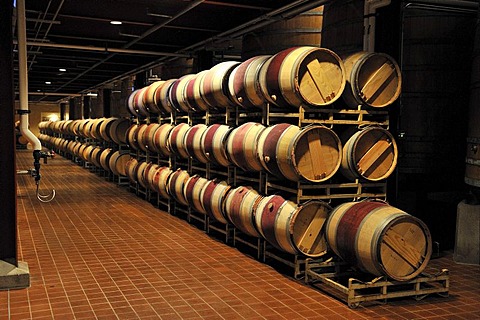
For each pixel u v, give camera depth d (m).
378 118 6.01
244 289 5.18
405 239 4.84
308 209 5.53
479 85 6.07
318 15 8.76
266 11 8.62
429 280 4.96
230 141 6.66
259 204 6.03
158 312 4.51
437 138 7.38
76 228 8.14
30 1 8.42
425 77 7.34
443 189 7.62
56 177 15.99
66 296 4.90
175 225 8.47
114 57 14.59
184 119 9.82
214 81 7.29
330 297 4.98
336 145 5.59
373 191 6.12
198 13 9.62
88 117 27.39
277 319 4.38
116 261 6.18
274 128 5.82
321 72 5.56
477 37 6.21
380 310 4.64
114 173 14.17
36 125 39.72
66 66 16.27
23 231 7.88
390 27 6.54
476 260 6.30
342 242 5.09
